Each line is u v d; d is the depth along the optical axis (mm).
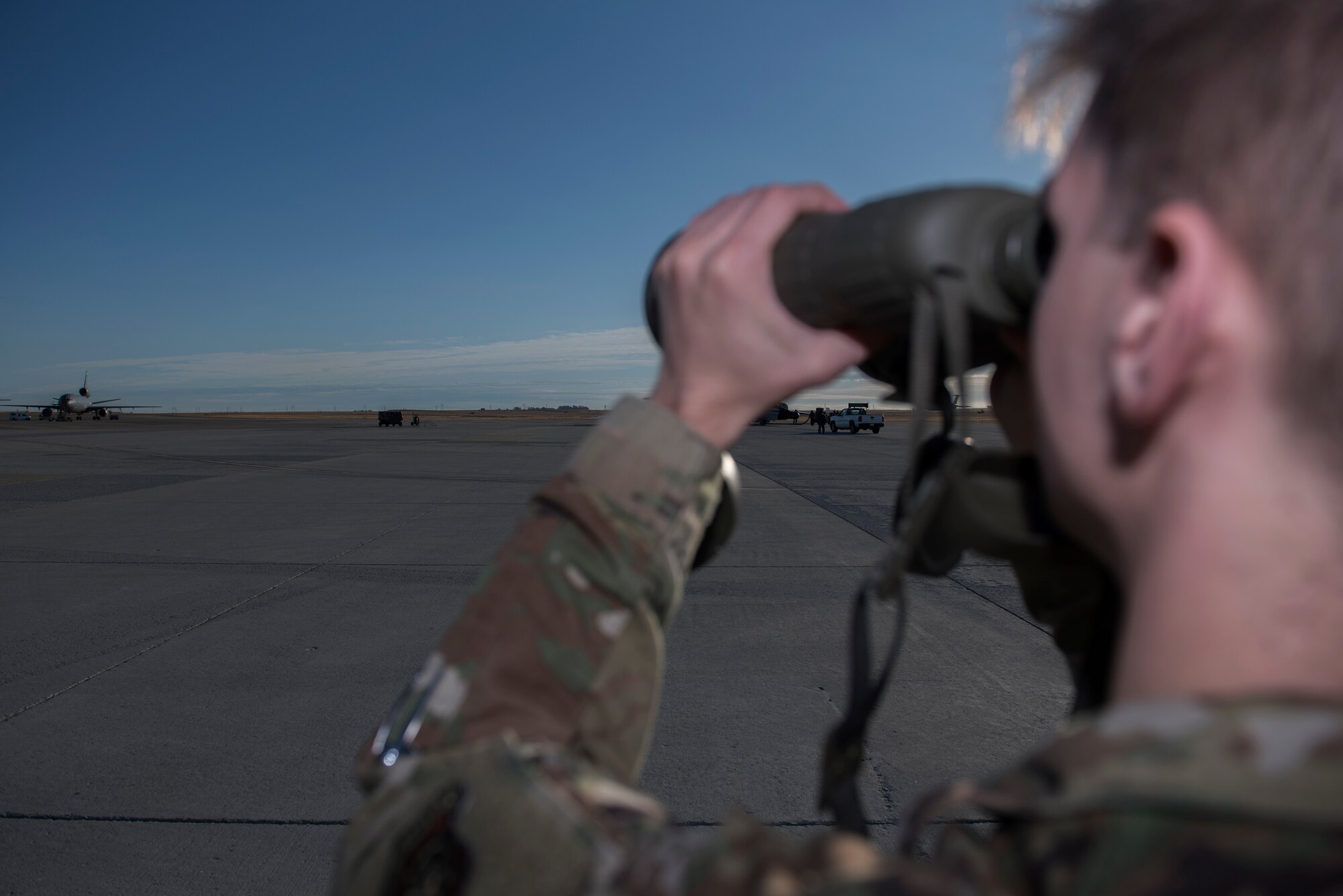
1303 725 228
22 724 3354
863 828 454
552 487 498
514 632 463
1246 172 261
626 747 468
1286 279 253
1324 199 248
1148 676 275
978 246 396
